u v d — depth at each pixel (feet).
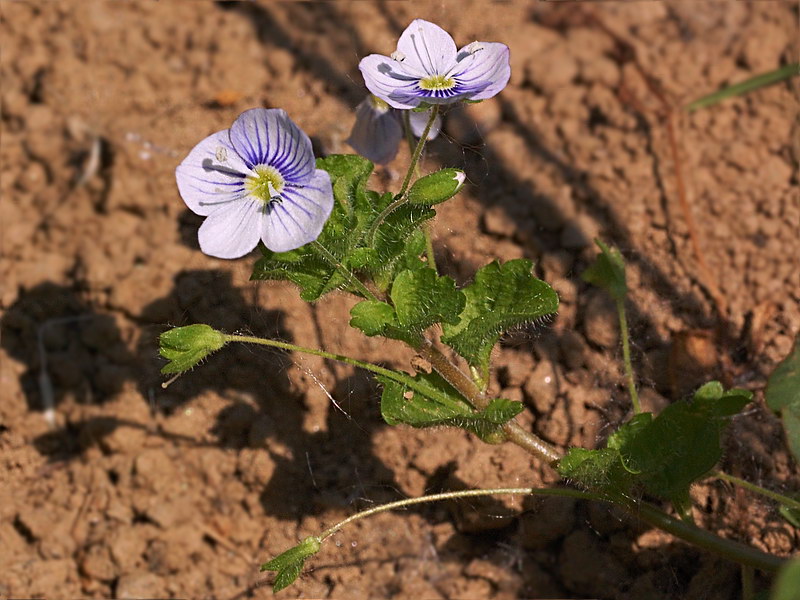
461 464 0.53
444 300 0.44
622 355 0.55
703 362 0.54
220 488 0.54
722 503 0.51
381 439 0.54
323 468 0.54
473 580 0.52
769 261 0.57
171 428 0.55
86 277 0.59
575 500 0.52
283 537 0.54
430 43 0.46
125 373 0.57
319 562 0.53
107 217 0.60
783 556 0.49
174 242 0.59
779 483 0.52
